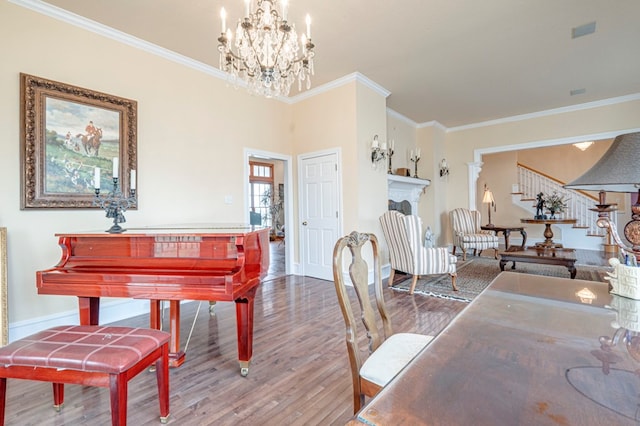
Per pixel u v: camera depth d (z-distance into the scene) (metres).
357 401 1.22
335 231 4.57
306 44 2.60
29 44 2.62
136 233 2.08
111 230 2.26
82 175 2.87
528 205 8.06
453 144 7.07
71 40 2.85
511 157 8.36
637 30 3.26
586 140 5.47
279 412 1.67
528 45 3.55
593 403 0.63
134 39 3.25
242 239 1.93
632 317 1.11
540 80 4.53
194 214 3.79
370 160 4.56
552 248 4.75
